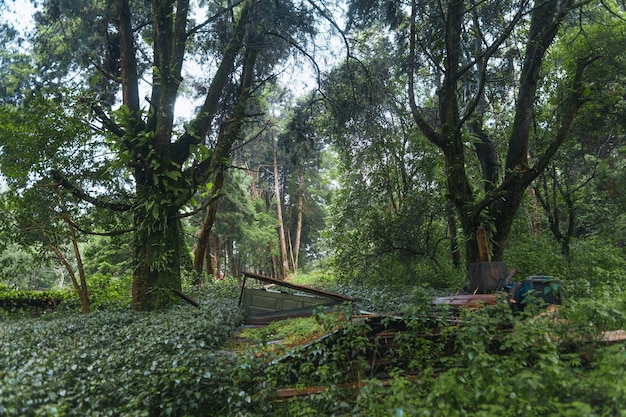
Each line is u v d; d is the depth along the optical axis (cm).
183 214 1458
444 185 1884
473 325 586
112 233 1498
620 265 1456
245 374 639
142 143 1413
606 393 396
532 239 1725
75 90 1477
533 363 553
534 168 1231
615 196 2002
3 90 1934
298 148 2325
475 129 1617
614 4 1903
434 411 423
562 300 805
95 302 1748
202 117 1573
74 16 1839
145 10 1967
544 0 1348
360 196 2091
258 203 5062
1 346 851
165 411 577
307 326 948
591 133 2066
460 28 1245
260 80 1972
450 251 1891
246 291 1192
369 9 1686
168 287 1426
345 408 549
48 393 552
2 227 1485
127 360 711
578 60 1196
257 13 1739
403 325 715
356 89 2048
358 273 1877
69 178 1474
